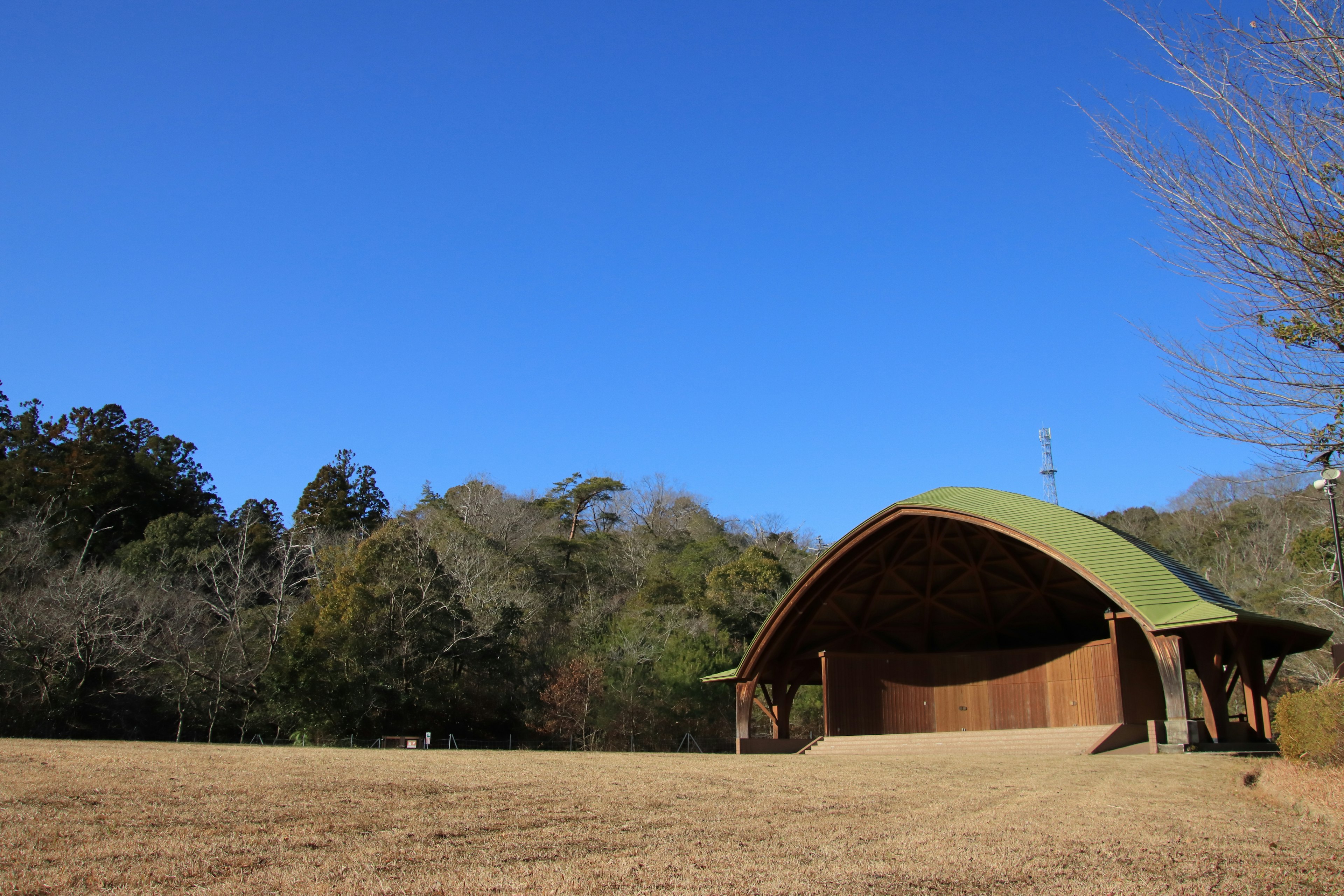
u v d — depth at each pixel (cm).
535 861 909
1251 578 6241
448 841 1005
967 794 1650
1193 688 5838
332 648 4841
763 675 4159
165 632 4900
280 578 5953
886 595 4259
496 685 5469
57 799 1181
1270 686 3312
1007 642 4384
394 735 4866
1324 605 4853
